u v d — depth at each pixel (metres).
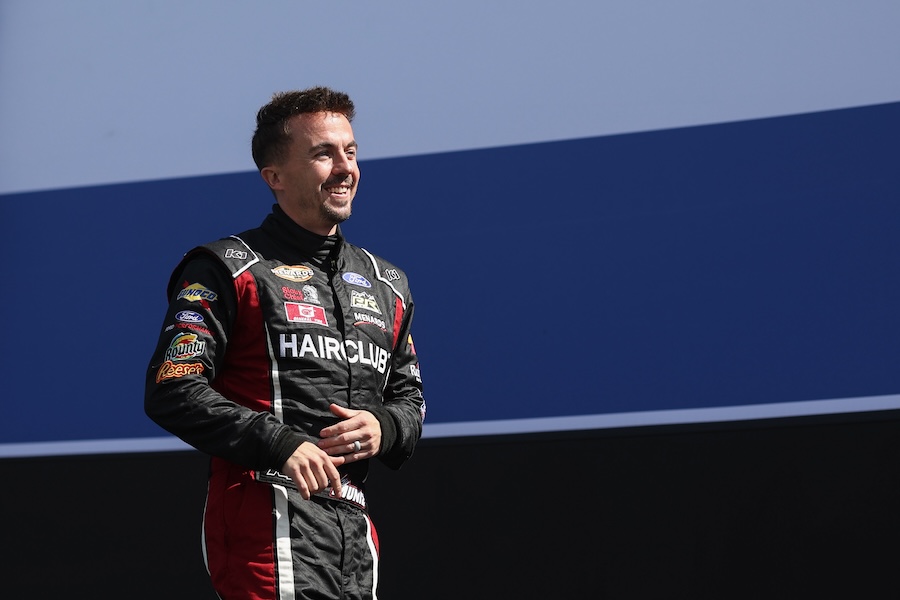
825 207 9.55
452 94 10.74
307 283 6.24
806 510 9.12
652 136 10.10
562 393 9.84
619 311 9.84
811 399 9.27
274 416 5.89
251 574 5.67
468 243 10.35
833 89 9.75
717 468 9.38
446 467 9.98
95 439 10.78
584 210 10.13
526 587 9.61
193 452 10.55
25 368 11.08
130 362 10.90
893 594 8.85
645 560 9.39
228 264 6.06
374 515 10.05
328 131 6.39
